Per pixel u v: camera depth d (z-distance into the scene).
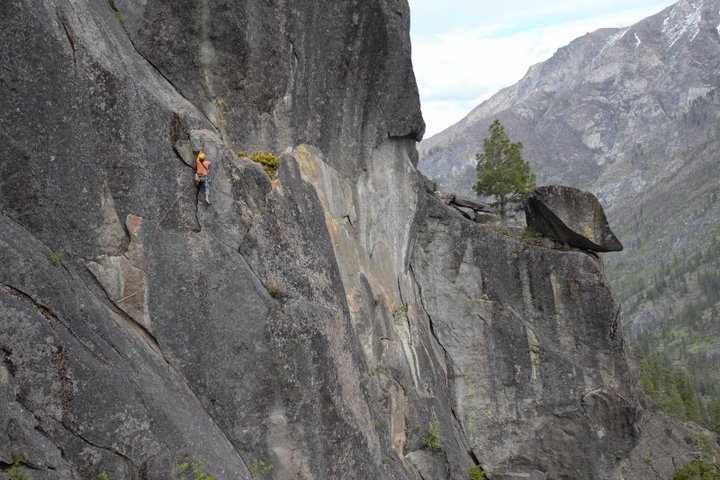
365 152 31.50
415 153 36.44
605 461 39.28
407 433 31.84
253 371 20.98
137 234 19.48
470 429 38.53
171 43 22.73
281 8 25.59
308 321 21.91
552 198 39.69
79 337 17.22
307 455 21.45
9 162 17.00
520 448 38.91
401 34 30.95
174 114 20.80
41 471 15.44
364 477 23.47
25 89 17.17
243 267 21.39
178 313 20.06
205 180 20.67
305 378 21.56
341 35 28.34
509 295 39.28
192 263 20.45
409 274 37.72
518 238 40.34
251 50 24.53
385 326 32.06
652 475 47.47
